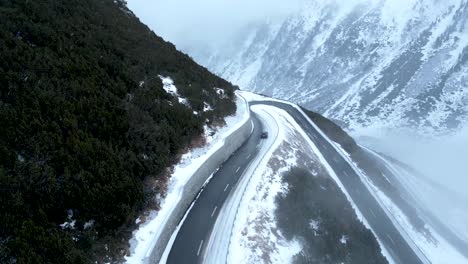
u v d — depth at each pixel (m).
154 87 40.38
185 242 30.39
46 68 31.59
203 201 35.69
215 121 45.88
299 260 33.03
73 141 27.11
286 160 48.19
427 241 48.62
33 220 22.31
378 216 48.34
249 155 46.78
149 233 27.56
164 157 33.59
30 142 25.25
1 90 27.66
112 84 35.75
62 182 24.80
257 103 75.62
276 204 38.25
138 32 52.19
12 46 32.25
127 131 32.09
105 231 24.86
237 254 30.42
